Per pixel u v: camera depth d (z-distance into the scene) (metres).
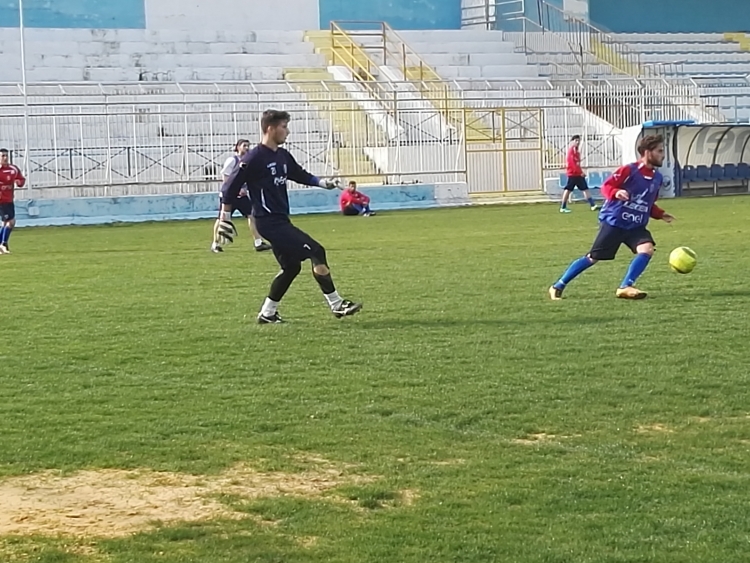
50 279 17.62
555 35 51.66
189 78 44.31
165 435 7.86
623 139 41.84
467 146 41.09
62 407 8.73
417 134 40.75
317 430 7.89
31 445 7.62
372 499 6.41
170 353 10.85
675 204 35.41
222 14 49.38
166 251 22.89
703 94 47.81
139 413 8.48
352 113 41.78
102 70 43.50
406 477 6.80
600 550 5.56
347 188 34.66
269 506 6.33
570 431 7.79
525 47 50.94
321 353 10.67
